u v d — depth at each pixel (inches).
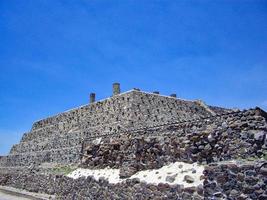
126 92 2030.0
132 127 1807.3
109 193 1092.5
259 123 781.3
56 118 2704.2
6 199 1824.6
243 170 677.3
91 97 2503.7
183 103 2166.6
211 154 858.1
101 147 1307.8
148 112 1931.6
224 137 839.1
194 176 831.7
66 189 1413.6
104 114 2100.1
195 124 941.8
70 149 2117.4
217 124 876.6
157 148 1029.8
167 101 2087.8
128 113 1884.8
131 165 1091.3
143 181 952.9
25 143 2898.6
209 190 727.1
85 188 1244.5
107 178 1148.5
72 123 2413.9
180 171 895.1
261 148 751.7
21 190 2062.0
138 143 1107.9
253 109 802.2
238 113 833.5
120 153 1192.2
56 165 2100.1
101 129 1993.1
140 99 1971.0
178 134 978.1
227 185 696.4
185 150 930.7
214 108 2266.2
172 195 839.7
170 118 1977.1
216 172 719.7
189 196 793.6
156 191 892.0
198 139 904.3
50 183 1697.8
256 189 652.7
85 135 2105.1
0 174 2618.1
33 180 1977.1
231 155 807.7
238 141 802.8
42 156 2428.6
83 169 1375.5
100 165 1286.9
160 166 1003.9
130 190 992.2
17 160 2800.2
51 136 2566.4
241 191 673.0
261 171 651.5
